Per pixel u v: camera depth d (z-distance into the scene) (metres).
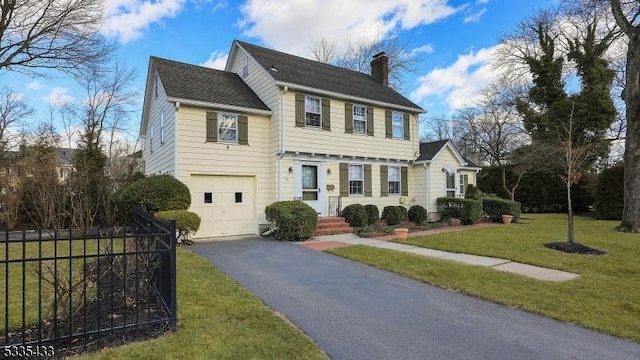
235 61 16.83
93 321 4.13
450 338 4.10
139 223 6.56
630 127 12.77
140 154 29.67
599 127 21.59
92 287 4.48
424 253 8.95
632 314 4.84
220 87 14.07
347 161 15.48
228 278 6.43
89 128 24.73
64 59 14.55
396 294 5.75
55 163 14.44
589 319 4.65
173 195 10.85
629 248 9.30
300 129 13.97
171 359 3.30
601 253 8.64
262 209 13.59
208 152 12.44
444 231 13.34
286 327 4.23
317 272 7.14
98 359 3.25
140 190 10.71
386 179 16.81
